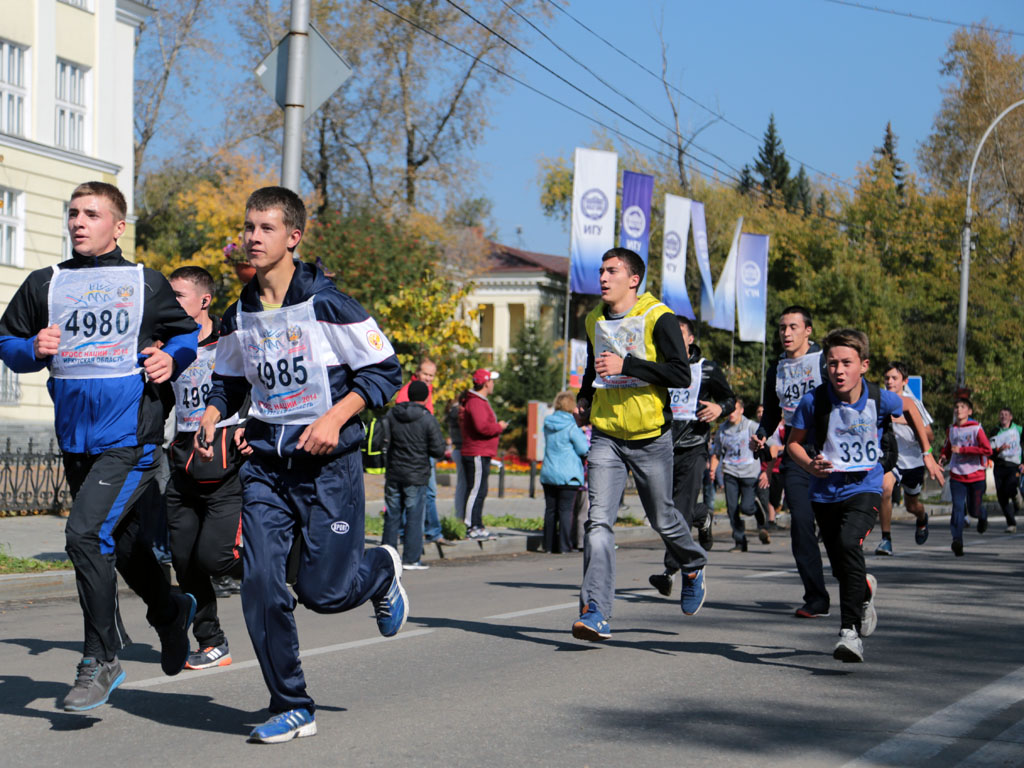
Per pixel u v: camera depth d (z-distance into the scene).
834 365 6.49
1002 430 19.23
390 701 5.67
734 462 15.08
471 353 27.86
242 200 38.22
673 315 6.95
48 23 27.75
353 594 4.80
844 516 6.54
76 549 4.88
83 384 5.02
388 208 40.75
